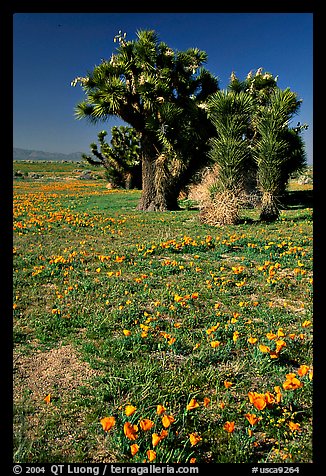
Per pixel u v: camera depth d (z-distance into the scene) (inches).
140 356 142.9
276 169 530.0
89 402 113.4
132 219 551.8
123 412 104.7
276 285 227.8
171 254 320.5
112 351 144.5
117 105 589.3
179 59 668.1
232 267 251.9
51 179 1752.0
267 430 102.1
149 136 669.3
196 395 115.6
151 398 112.4
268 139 535.5
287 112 538.9
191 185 758.5
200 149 690.8
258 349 141.5
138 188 1288.1
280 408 109.0
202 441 97.6
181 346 148.9
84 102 626.2
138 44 627.5
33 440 97.4
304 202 767.1
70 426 104.2
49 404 113.2
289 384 101.0
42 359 140.5
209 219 506.0
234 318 161.3
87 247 351.3
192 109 663.1
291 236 393.7
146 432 97.2
